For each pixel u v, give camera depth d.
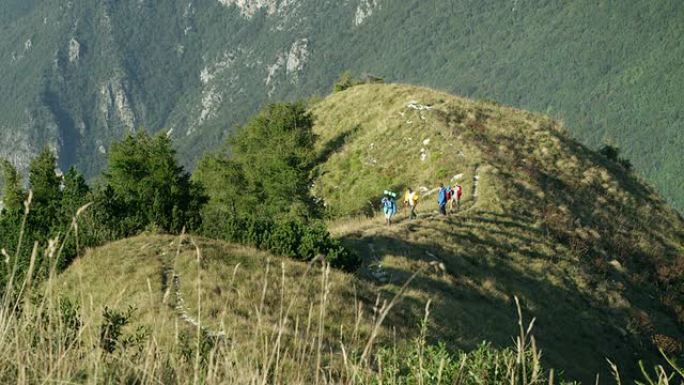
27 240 22.09
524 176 52.84
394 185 54.66
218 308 17.09
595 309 37.78
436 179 52.09
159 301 17.92
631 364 34.19
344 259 28.14
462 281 33.12
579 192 55.88
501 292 33.94
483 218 42.59
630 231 53.75
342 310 20.61
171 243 24.70
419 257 34.03
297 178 54.50
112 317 6.27
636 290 43.69
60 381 3.84
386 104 73.75
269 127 70.50
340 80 114.88
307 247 27.53
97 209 29.05
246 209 56.38
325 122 78.69
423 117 65.12
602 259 44.34
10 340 4.21
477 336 26.33
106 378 4.32
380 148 63.19
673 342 37.16
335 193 60.97
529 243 41.31
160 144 45.66
